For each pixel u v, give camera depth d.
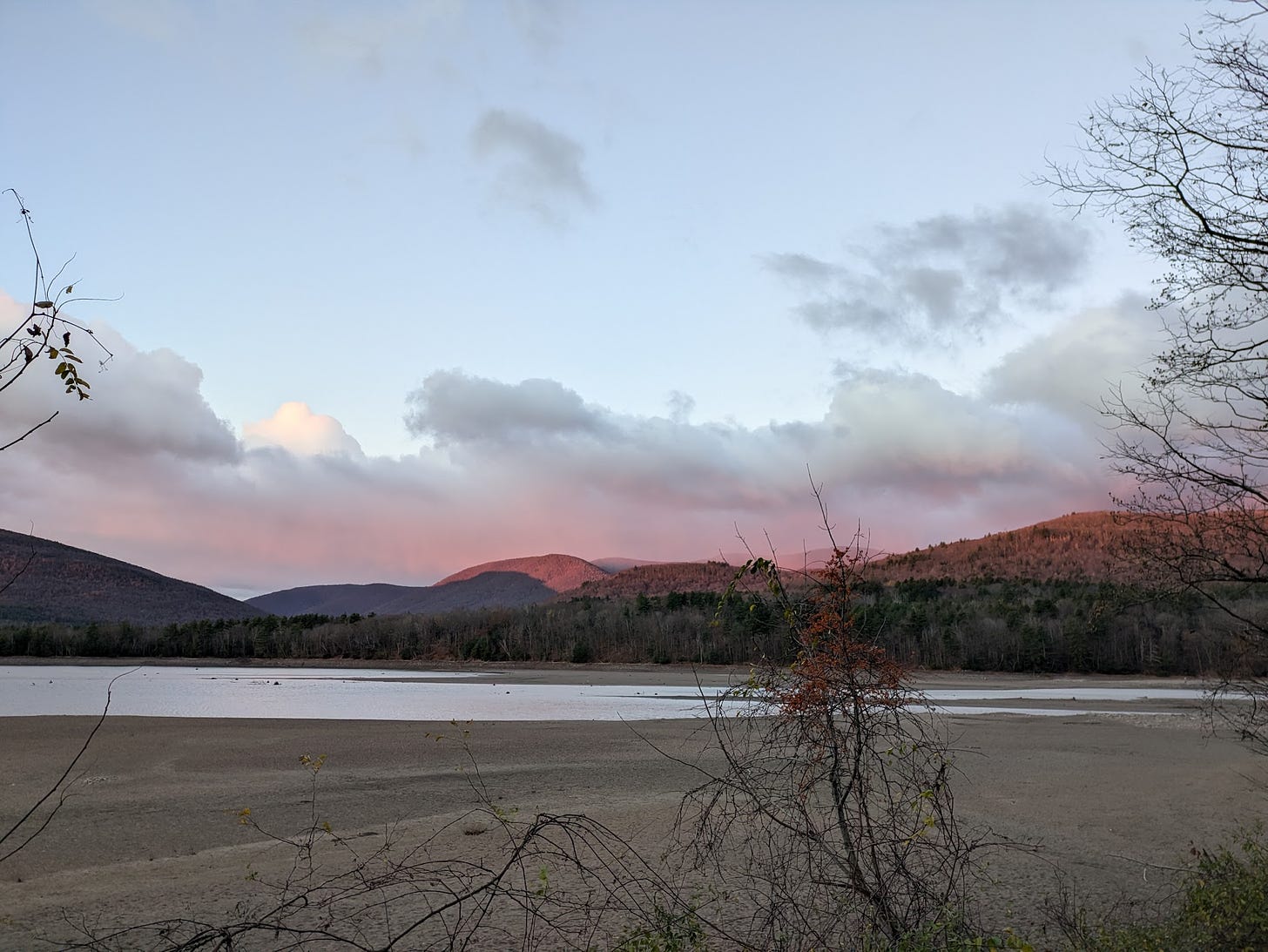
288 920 9.75
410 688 72.50
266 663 126.81
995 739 32.22
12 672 98.00
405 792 20.59
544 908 9.67
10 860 14.27
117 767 24.80
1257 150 5.90
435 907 10.08
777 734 5.26
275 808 18.69
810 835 5.24
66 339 3.26
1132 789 20.58
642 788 20.80
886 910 5.10
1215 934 6.92
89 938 9.34
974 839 13.79
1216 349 6.28
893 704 5.15
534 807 17.92
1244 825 15.72
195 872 12.77
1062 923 7.60
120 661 127.69
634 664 114.69
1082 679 87.25
